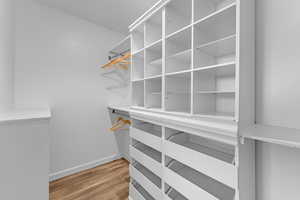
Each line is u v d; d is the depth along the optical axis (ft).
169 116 4.14
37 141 4.25
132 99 6.11
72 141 7.81
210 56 3.87
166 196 4.24
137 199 5.47
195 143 4.76
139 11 6.69
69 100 7.66
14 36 5.89
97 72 8.50
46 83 6.98
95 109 8.50
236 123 2.67
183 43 4.60
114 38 9.09
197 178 4.08
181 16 4.54
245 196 2.87
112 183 6.98
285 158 2.83
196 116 3.41
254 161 3.11
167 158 4.39
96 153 8.63
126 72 9.59
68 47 7.56
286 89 2.79
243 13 2.76
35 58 6.69
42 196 4.34
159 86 5.60
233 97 3.70
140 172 5.46
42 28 6.83
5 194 3.82
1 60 5.02
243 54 2.78
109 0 6.40
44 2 6.75
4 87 5.12
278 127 2.82
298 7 2.64
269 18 2.96
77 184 6.88
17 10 6.20
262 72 3.06
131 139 6.15
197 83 3.64
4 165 3.80
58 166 7.41
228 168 2.81
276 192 2.93
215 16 3.06
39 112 5.26
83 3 6.73
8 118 4.00
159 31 5.47
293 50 2.70
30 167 4.16
